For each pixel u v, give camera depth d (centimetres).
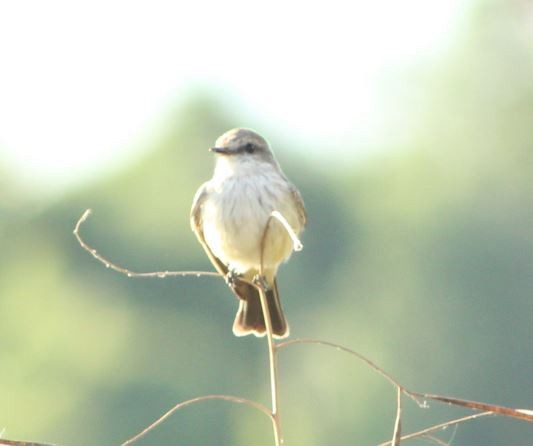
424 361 2592
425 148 2961
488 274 2689
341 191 3009
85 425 2544
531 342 2541
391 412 2484
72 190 2958
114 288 2798
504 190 2859
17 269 2917
